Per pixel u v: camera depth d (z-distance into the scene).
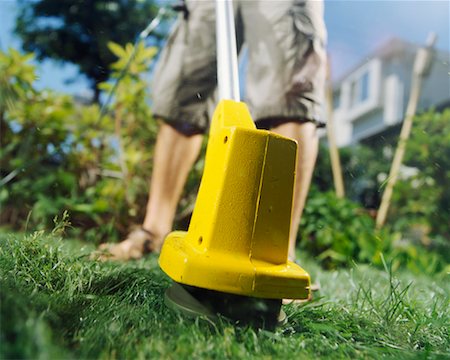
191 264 0.81
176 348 0.74
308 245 2.80
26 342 0.53
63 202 2.42
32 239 1.13
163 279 1.27
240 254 0.84
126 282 1.13
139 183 2.82
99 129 2.95
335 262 2.61
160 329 0.81
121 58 3.04
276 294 0.82
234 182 0.85
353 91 8.80
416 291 1.54
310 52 1.63
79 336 0.72
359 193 4.64
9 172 2.71
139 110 3.00
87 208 2.41
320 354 0.83
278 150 0.87
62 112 2.82
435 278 2.17
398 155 3.35
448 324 1.07
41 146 2.80
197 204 0.94
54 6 4.29
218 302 0.85
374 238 2.74
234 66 1.23
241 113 1.01
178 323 0.83
